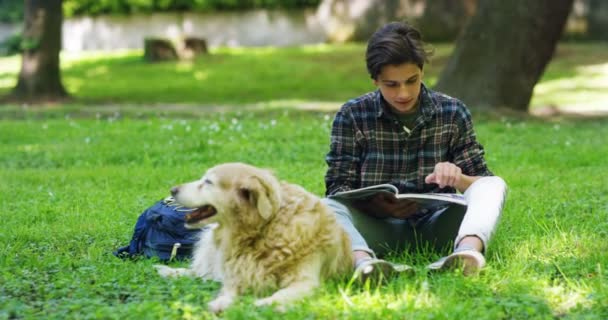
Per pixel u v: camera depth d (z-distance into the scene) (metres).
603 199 6.68
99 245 5.49
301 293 3.84
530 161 9.49
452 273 4.22
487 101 14.58
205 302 3.94
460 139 4.95
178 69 24.36
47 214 6.59
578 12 26.44
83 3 32.25
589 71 21.53
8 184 8.24
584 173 8.39
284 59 24.98
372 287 4.15
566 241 5.15
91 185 8.14
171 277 4.49
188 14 31.00
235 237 4.07
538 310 3.73
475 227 4.35
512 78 14.62
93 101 19.30
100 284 4.25
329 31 28.64
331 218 4.21
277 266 3.98
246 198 4.04
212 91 20.81
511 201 6.66
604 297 3.85
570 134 12.05
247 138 11.28
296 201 4.10
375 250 4.96
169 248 5.20
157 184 8.11
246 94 20.31
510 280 4.19
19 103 18.69
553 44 14.77
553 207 6.39
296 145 10.59
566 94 18.86
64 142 11.59
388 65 4.40
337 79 21.92
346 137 4.96
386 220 5.04
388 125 4.87
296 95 19.89
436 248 4.99
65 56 29.19
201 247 4.67
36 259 4.94
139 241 5.32
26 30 19.38
